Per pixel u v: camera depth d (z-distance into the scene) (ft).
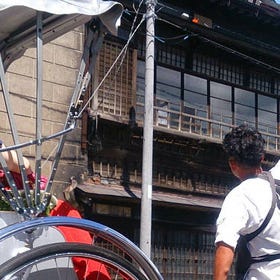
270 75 50.70
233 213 10.34
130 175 40.65
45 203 12.39
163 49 43.73
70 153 36.88
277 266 10.46
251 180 10.73
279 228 10.47
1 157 12.14
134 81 40.60
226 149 11.25
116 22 13.92
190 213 43.21
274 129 50.88
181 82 44.62
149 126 33.14
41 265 11.78
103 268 12.82
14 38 15.46
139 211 40.04
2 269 10.61
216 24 45.14
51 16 14.03
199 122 44.83
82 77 13.88
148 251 32.17
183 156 44.19
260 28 48.80
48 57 36.50
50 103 36.11
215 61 47.14
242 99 48.78
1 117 33.32
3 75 12.42
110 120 38.83
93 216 37.50
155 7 37.60
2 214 12.19
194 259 43.01
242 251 10.77
